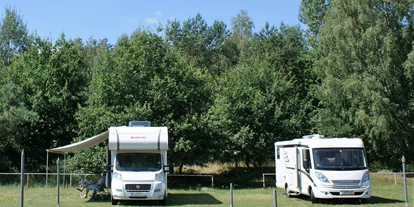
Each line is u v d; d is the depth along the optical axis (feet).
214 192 81.76
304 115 118.52
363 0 109.19
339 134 114.52
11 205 56.65
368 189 57.21
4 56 159.02
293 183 65.98
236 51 190.29
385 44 104.17
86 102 108.58
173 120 94.58
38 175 95.71
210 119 97.30
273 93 119.14
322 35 119.65
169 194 77.46
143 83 96.07
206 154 96.84
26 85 105.81
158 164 59.00
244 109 113.39
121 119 88.43
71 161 94.43
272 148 115.55
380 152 109.70
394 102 106.93
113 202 58.13
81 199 66.08
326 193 56.75
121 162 58.65
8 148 99.81
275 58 146.61
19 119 85.71
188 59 177.47
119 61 96.73
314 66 125.49
